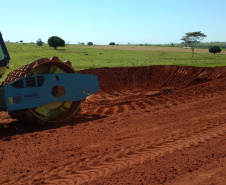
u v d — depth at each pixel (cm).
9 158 616
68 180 495
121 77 2267
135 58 5459
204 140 689
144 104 1214
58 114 982
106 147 663
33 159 604
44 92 909
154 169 525
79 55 6072
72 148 666
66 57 5450
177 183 467
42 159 602
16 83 856
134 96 1608
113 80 2186
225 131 756
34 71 925
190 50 9606
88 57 5603
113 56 6031
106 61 4625
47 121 938
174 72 2356
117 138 732
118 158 589
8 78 930
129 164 556
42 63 909
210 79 2131
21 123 977
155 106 1155
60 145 692
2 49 870
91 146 676
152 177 491
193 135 732
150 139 714
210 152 604
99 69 2341
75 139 738
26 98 876
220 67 2291
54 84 929
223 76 2133
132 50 8894
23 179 506
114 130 811
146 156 596
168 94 1491
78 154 624
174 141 691
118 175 507
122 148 651
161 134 755
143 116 970
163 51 8681
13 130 887
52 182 489
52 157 611
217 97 1274
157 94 1617
